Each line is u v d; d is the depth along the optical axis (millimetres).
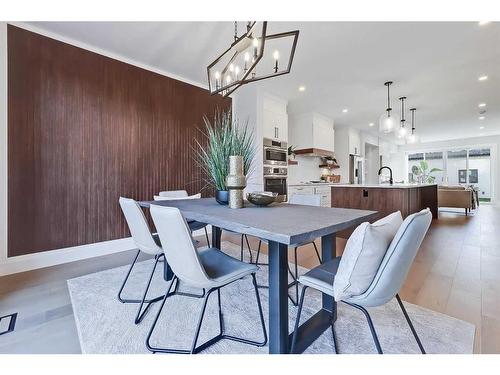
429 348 1315
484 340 1374
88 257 2885
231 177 1737
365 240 921
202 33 2637
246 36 1645
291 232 981
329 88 4211
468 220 5105
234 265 1391
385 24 2488
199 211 1581
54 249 2662
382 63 3324
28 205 2502
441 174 9906
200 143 3979
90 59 2891
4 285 2141
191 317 1647
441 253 2916
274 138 4547
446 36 2695
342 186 4070
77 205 2814
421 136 9055
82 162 2846
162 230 1154
